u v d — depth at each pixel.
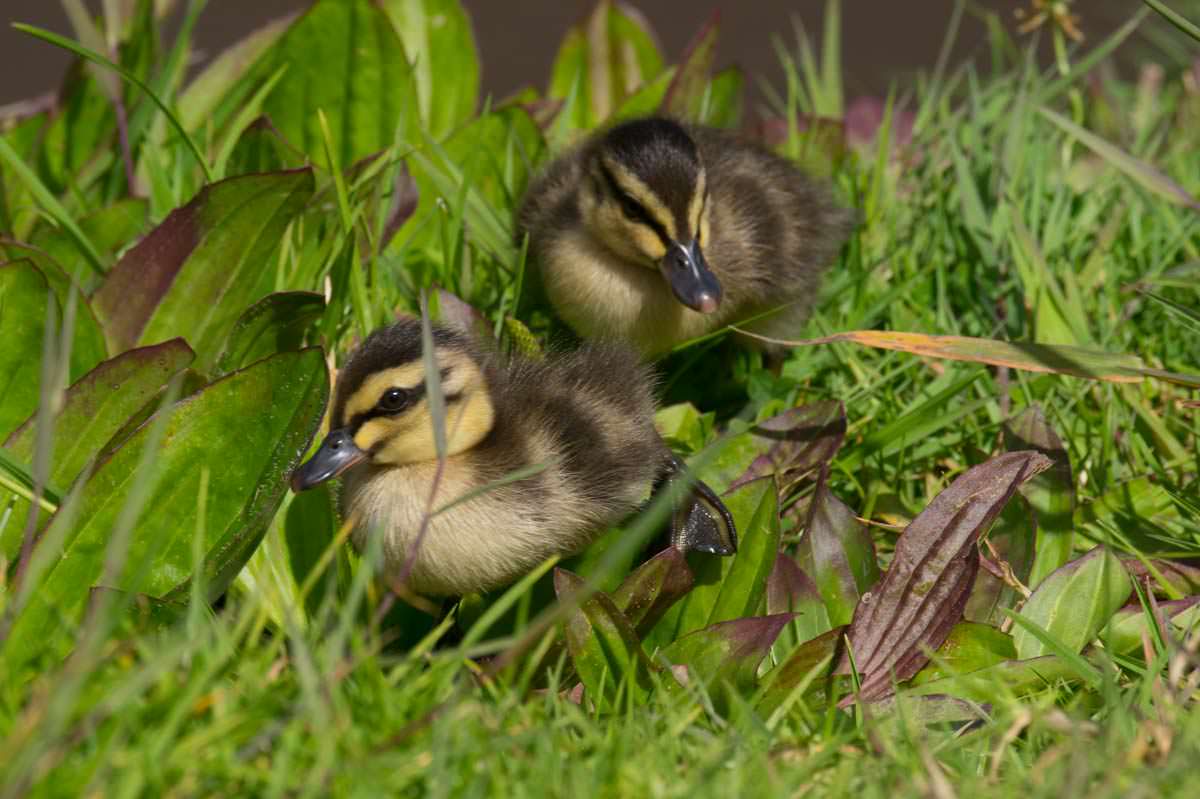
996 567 6.71
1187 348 8.94
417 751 4.70
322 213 8.55
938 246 9.49
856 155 10.70
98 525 6.14
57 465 6.73
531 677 6.03
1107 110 11.40
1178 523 7.41
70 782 4.27
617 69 11.75
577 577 5.83
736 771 4.72
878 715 5.67
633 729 5.09
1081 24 14.59
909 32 16.50
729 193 8.59
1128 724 5.17
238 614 6.38
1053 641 5.79
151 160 9.27
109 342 7.80
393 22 11.02
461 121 11.29
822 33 16.56
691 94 10.86
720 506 6.76
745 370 8.98
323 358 6.32
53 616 5.72
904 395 8.70
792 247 8.70
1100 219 10.18
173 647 4.70
